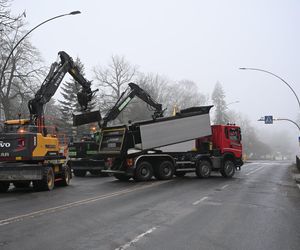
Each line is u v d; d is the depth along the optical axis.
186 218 10.68
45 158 18.03
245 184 20.62
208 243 8.02
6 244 7.85
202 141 24.98
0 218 10.61
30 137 17.22
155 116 26.56
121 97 25.91
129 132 22.25
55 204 13.26
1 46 36.78
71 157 27.88
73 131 47.25
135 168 21.98
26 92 47.28
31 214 11.23
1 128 18.22
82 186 19.88
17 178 16.83
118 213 11.45
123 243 7.95
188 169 23.91
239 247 7.72
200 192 16.77
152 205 13.01
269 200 14.38
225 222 10.16
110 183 21.33
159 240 8.22
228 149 25.55
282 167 41.72
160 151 22.94
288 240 8.32
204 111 24.86
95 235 8.64
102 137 23.31
